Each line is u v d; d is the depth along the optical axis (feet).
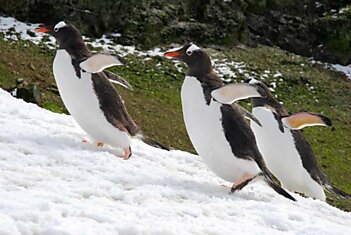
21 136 34.91
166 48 95.25
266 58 99.30
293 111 84.69
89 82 35.65
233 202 31.04
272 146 41.06
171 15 97.81
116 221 23.85
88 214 24.02
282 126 40.60
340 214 35.50
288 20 107.96
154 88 82.58
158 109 75.87
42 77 74.64
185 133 71.05
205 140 33.99
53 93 70.33
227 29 100.89
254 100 41.45
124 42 93.15
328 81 96.48
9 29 87.45
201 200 30.42
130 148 36.86
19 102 43.29
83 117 36.47
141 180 31.81
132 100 76.18
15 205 23.21
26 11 91.15
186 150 66.23
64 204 24.76
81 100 35.81
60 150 33.83
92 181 29.22
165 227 24.18
